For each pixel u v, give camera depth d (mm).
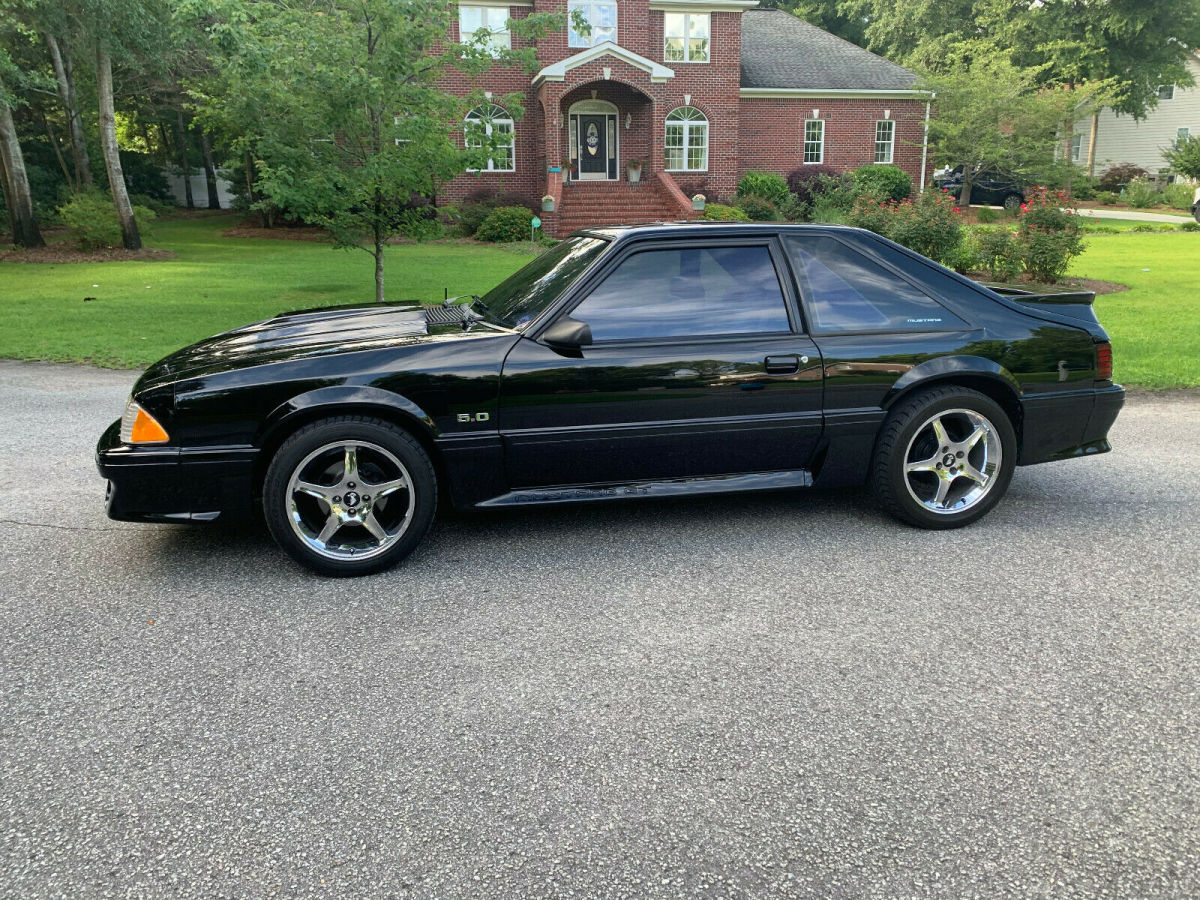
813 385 4289
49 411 7344
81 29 21172
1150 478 5457
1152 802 2439
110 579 4012
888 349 4340
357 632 3484
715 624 3531
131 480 3822
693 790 2514
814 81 31547
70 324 11727
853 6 46906
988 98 30797
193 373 3928
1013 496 5141
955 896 2113
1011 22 39938
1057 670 3145
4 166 23250
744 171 31344
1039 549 4289
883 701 2959
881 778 2559
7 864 2230
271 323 4859
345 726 2840
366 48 11508
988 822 2369
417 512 4020
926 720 2846
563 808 2443
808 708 2924
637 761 2648
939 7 42469
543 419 4090
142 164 40938
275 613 3654
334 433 3859
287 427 3922
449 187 28609
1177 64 41031
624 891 2137
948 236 14961
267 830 2359
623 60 26875
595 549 4348
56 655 3301
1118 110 41250
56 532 4605
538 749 2713
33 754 2691
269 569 4125
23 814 2424
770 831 2346
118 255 22188
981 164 32562
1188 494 5121
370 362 3945
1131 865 2211
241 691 3051
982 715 2869
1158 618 3539
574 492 4266
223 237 28453
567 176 29297
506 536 4543
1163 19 39688
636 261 4242
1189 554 4207
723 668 3188
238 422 3848
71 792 2518
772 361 4230
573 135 29484
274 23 11047
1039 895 2113
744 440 4320
